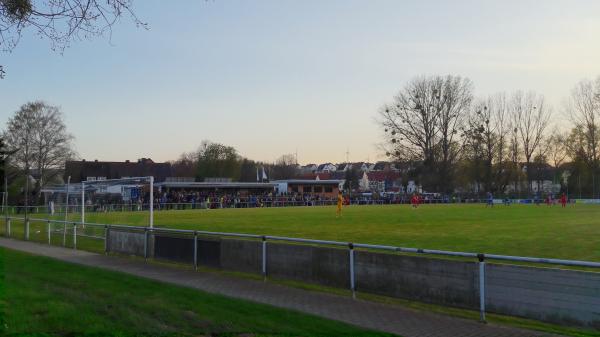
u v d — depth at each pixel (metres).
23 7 9.60
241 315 8.86
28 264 15.37
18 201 67.81
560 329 8.23
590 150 86.25
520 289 8.47
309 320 8.69
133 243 18.12
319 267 11.78
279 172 164.00
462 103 85.75
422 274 9.83
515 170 93.06
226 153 112.50
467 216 41.25
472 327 8.52
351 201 81.62
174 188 78.75
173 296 10.48
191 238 15.45
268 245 13.11
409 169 88.94
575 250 18.41
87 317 8.30
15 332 7.32
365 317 9.21
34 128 77.50
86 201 41.97
